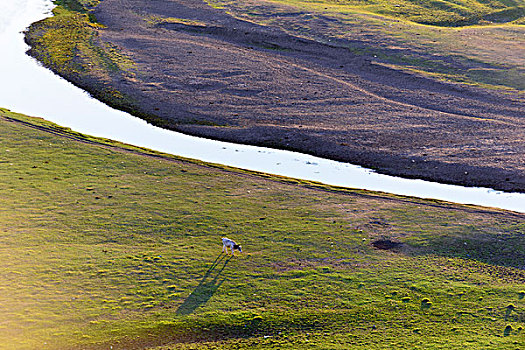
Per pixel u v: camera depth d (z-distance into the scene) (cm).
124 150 6178
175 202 4909
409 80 8719
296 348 2938
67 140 6322
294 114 7444
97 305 3269
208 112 7475
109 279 3572
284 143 6656
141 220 4509
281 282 3616
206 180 5500
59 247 3981
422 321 3203
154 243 4131
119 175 5472
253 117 7338
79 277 3581
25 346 2836
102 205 4766
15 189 4950
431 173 5903
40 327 3012
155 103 7719
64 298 3322
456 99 8000
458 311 3306
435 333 3080
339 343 2989
